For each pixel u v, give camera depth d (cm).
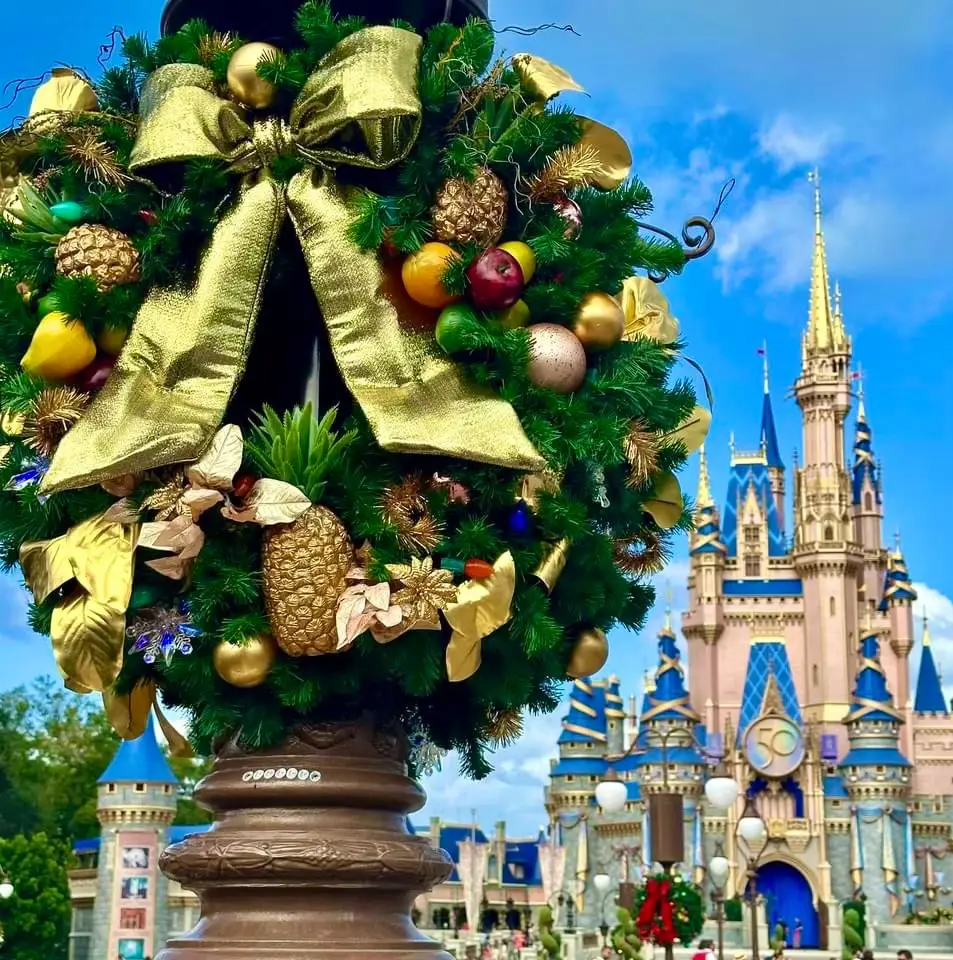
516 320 363
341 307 348
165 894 5103
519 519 354
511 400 350
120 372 349
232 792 349
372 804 352
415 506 346
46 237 368
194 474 333
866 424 10388
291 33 401
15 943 4912
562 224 371
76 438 341
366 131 346
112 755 6775
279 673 342
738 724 9012
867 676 8425
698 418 407
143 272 359
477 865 3912
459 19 409
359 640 340
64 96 385
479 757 421
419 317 355
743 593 9312
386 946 333
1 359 378
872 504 9869
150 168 373
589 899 8269
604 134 384
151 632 346
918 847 8412
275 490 334
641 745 8388
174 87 361
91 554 339
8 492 371
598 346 375
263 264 352
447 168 356
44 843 5075
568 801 8475
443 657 364
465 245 353
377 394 343
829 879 7931
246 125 359
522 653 371
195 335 346
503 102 367
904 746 9012
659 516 415
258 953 326
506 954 4356
